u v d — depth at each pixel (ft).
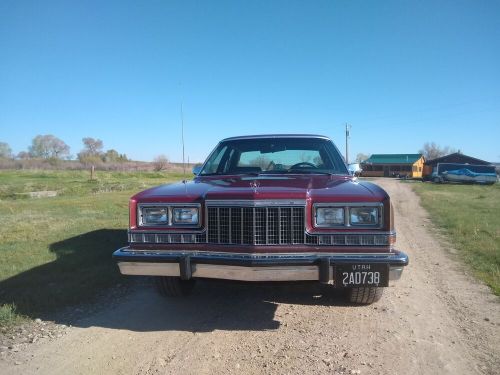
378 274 11.27
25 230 28.53
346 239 11.54
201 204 12.24
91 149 275.59
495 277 18.11
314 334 12.32
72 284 16.58
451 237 28.37
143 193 13.09
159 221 12.52
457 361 10.61
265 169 16.48
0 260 20.20
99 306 14.75
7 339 11.96
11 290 15.78
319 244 11.62
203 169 17.30
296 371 10.16
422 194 73.51
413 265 20.66
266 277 11.42
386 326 12.87
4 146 240.32
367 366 10.37
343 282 11.32
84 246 23.61
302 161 16.65
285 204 11.59
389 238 11.44
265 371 10.19
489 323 13.10
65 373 10.17
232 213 11.91
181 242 12.28
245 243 11.80
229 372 10.16
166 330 12.69
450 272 19.24
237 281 12.85
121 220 33.86
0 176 110.73
